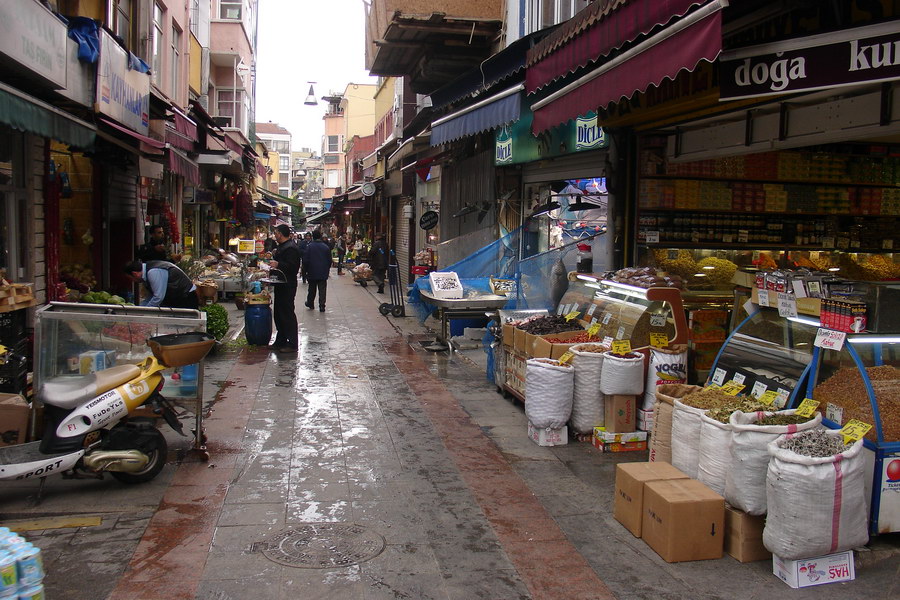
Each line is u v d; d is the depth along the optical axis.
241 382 8.70
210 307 10.66
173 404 5.84
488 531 4.60
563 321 7.63
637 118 7.71
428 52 14.09
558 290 9.95
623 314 6.67
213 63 26.27
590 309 7.53
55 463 4.76
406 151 17.69
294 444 6.30
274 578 3.92
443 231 16.92
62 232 10.95
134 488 5.17
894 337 4.50
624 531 4.63
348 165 49.75
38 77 6.34
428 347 11.15
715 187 8.56
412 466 5.79
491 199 13.30
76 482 5.27
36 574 2.85
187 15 17.61
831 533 3.77
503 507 4.99
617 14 5.45
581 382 6.31
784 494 3.78
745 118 6.73
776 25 5.29
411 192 22.38
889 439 4.13
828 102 5.75
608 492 5.29
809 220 9.06
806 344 4.91
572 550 4.35
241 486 5.27
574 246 10.28
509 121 8.21
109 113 8.32
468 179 14.82
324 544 4.35
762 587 3.90
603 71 5.56
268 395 8.08
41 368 5.58
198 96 21.42
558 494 5.24
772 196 8.73
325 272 16.03
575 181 11.20
